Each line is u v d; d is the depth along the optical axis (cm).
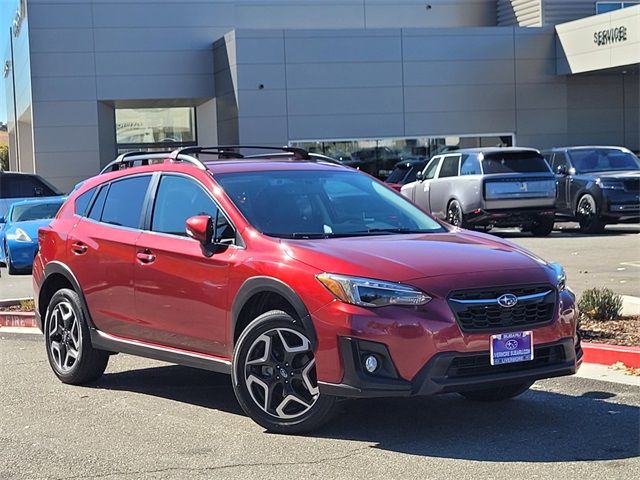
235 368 573
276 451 535
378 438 558
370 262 533
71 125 3169
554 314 545
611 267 1316
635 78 3291
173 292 631
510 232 2105
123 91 3212
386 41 3102
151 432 590
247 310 584
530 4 3406
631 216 1905
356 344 510
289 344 552
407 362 505
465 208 1869
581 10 3369
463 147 3181
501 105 3209
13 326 1092
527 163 1891
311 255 548
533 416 607
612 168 2017
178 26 3250
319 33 3044
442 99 3161
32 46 3127
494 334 520
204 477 493
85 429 603
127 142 3478
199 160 668
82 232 732
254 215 612
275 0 3378
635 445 533
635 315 916
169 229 657
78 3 3150
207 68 3281
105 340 701
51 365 765
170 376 773
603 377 710
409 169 2394
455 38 3158
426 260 543
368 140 3108
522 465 498
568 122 3256
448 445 541
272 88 3020
